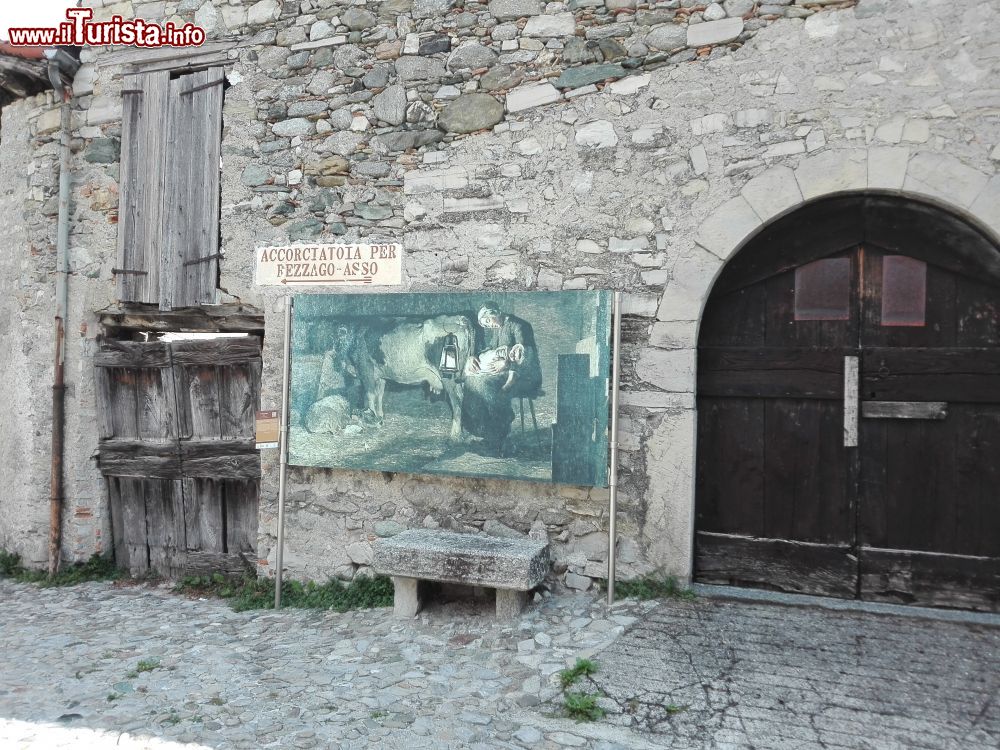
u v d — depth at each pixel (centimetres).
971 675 307
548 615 385
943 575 379
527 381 412
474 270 439
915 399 383
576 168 420
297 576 469
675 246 401
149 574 540
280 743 274
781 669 315
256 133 490
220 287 495
